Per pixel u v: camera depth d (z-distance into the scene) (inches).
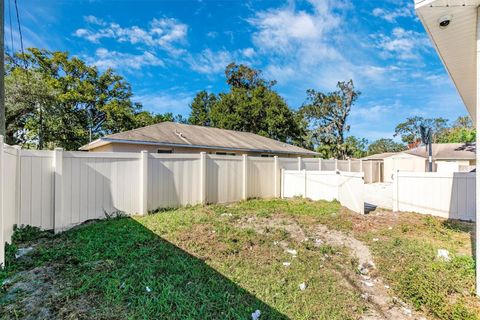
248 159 366.0
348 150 1209.4
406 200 287.0
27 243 167.8
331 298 109.0
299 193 390.9
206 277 123.6
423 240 184.4
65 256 143.6
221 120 1067.3
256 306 101.3
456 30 137.8
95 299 102.5
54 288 109.8
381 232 204.4
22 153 183.9
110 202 235.8
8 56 672.4
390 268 138.9
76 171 214.1
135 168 252.7
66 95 774.5
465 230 211.6
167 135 498.0
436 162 732.7
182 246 162.7
